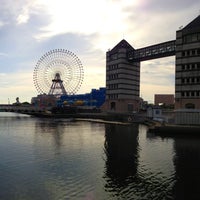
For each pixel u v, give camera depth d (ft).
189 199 98.27
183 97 377.09
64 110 649.61
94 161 153.89
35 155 170.40
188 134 263.70
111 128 348.79
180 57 380.37
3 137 259.19
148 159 159.43
